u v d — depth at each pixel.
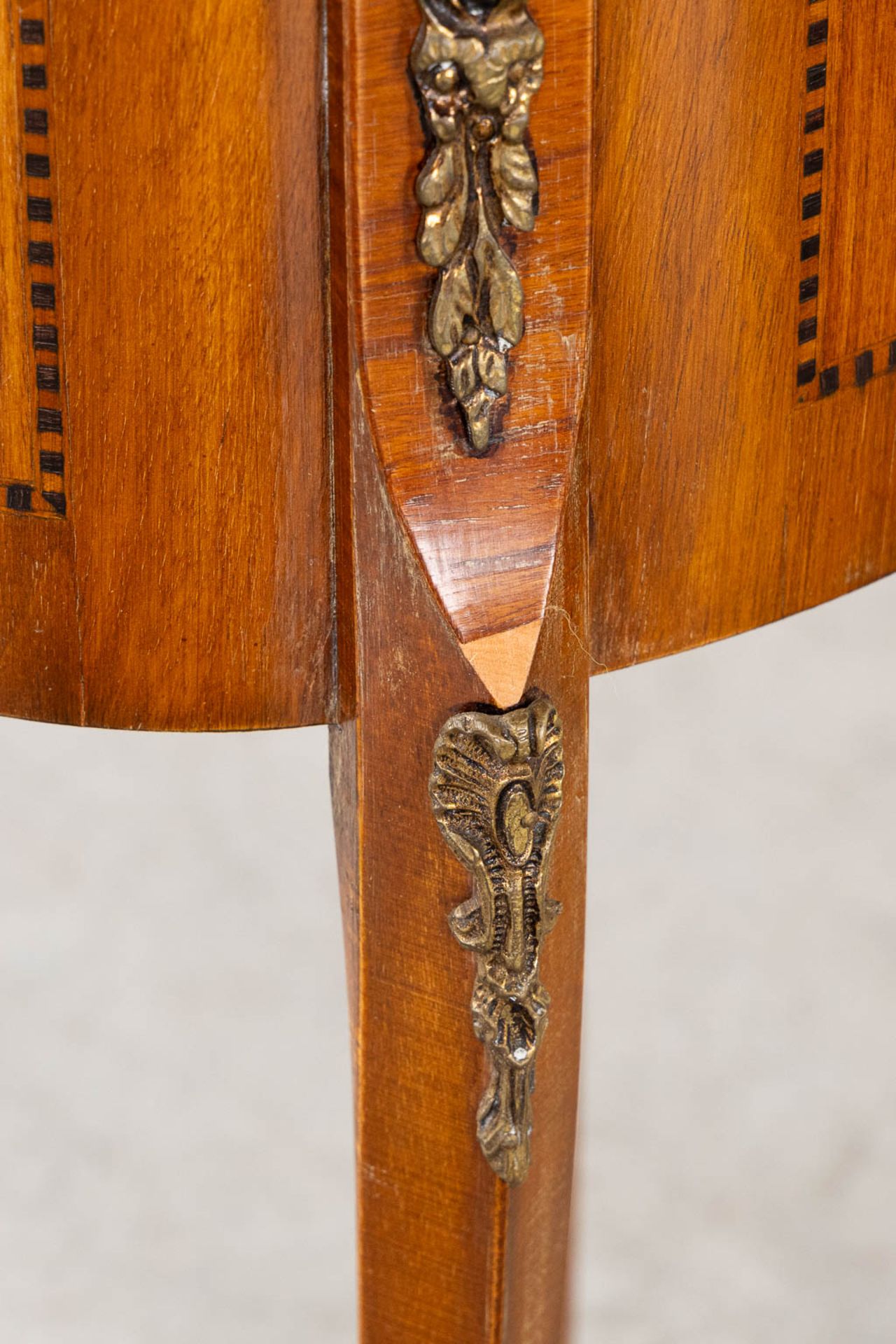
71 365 0.58
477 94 0.55
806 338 0.62
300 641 0.60
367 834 0.60
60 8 0.55
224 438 0.58
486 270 0.56
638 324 0.60
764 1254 1.21
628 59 0.58
